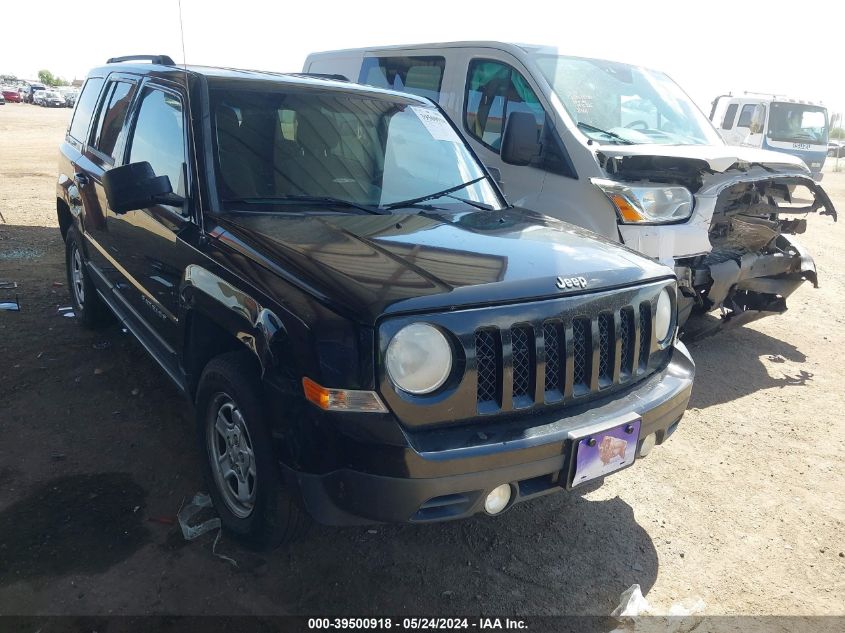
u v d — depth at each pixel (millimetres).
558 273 2617
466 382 2330
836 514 3510
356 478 2227
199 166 3070
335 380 2221
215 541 2955
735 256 5094
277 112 3422
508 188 5410
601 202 4746
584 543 3162
